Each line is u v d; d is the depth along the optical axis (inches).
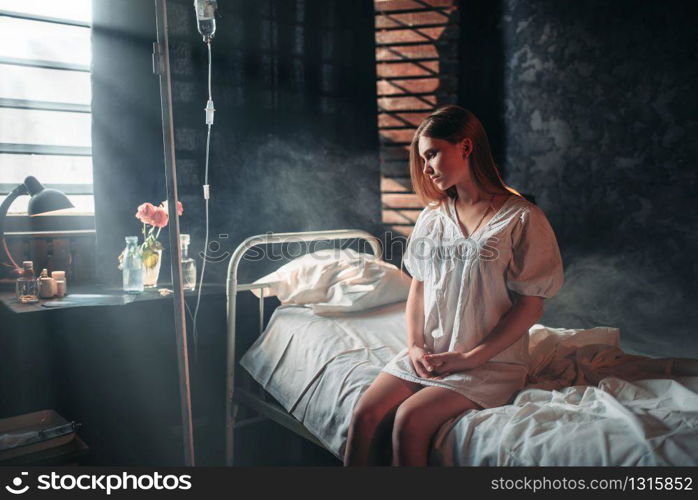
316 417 64.3
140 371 81.0
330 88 107.2
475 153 57.1
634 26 102.9
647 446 40.4
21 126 88.0
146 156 89.6
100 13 84.7
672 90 100.3
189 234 93.8
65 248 88.7
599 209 108.7
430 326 59.3
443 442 49.6
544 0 110.3
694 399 47.2
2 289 83.0
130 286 82.6
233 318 81.4
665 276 103.0
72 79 91.4
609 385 52.3
